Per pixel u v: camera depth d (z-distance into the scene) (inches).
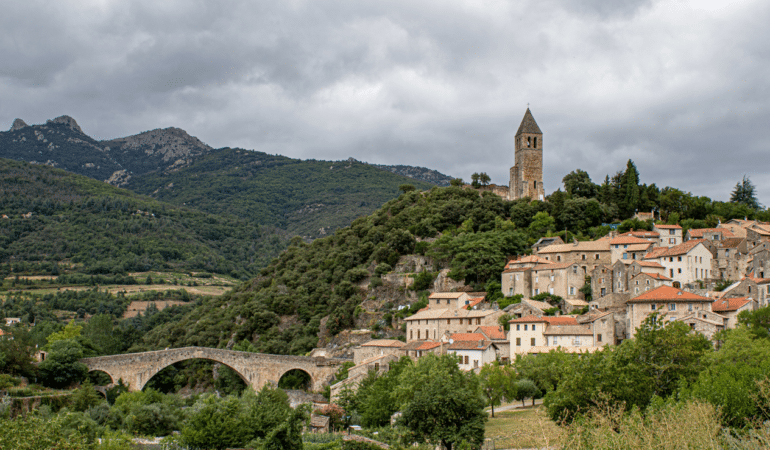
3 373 5374.0
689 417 2352.4
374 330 7239.2
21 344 5654.5
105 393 5669.3
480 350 5403.5
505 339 5723.4
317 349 7268.7
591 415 2938.0
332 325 7613.2
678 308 5280.5
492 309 6407.5
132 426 4707.2
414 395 3713.1
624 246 6717.5
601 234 7829.7
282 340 7849.4
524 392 4712.1
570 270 6594.5
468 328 6112.2
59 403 4960.6
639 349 3641.7
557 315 6067.9
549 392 3619.6
